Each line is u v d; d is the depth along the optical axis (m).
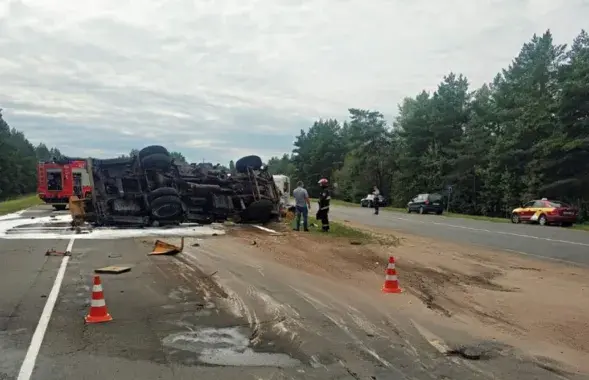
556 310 7.82
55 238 15.94
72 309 7.34
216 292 8.55
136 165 20.41
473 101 60.12
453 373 5.13
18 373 4.95
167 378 4.88
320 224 21.95
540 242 18.05
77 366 5.16
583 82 38.91
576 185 39.78
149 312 7.26
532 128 45.53
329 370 5.15
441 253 14.21
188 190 21.38
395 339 6.20
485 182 51.94
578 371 5.26
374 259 12.59
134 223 19.62
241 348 5.78
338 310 7.50
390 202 79.00
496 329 6.75
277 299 8.11
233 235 17.17
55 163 32.59
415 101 78.19
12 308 7.35
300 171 116.56
